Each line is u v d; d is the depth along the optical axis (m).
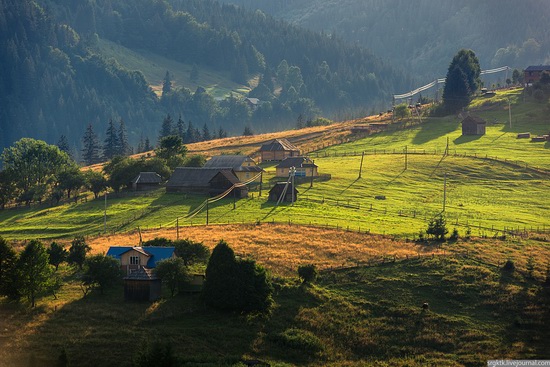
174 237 139.50
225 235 139.88
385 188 187.62
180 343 96.88
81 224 165.38
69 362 89.75
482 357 100.38
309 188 185.62
